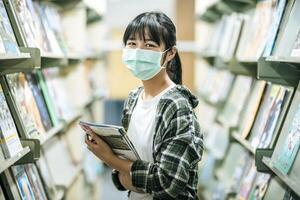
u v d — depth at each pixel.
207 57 5.51
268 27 2.71
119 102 6.53
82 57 4.15
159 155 1.86
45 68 3.15
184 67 6.30
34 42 2.41
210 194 4.38
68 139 3.79
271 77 2.32
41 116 2.69
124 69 6.41
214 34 5.21
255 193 2.66
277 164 2.06
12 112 2.15
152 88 2.01
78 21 4.15
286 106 2.29
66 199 3.32
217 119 4.43
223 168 4.06
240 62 3.30
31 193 2.25
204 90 5.50
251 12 3.59
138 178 1.85
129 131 2.02
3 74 2.13
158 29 1.95
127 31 2.01
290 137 2.04
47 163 2.91
